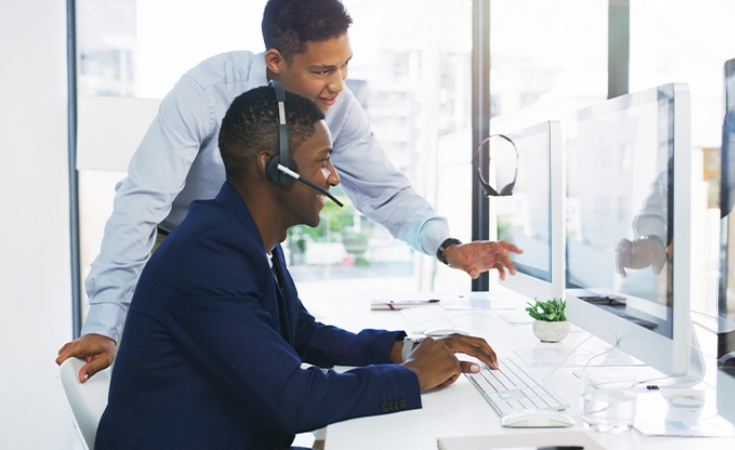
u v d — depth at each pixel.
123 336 1.00
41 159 2.77
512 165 1.89
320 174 1.05
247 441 0.98
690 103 1.01
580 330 1.62
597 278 1.31
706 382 1.16
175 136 1.41
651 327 1.09
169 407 0.95
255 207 1.04
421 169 3.36
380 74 3.38
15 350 2.70
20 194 2.70
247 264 0.97
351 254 3.90
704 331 1.66
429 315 1.81
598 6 2.31
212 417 0.96
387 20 3.37
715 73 2.22
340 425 0.91
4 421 2.67
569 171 1.47
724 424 0.90
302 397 0.91
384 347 1.23
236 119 1.00
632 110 1.16
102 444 0.97
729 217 0.89
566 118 1.50
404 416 0.95
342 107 1.70
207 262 0.94
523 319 1.74
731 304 0.88
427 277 3.62
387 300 2.10
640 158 1.13
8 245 2.66
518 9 2.91
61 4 2.83
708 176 2.14
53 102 2.81
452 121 3.22
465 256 1.47
